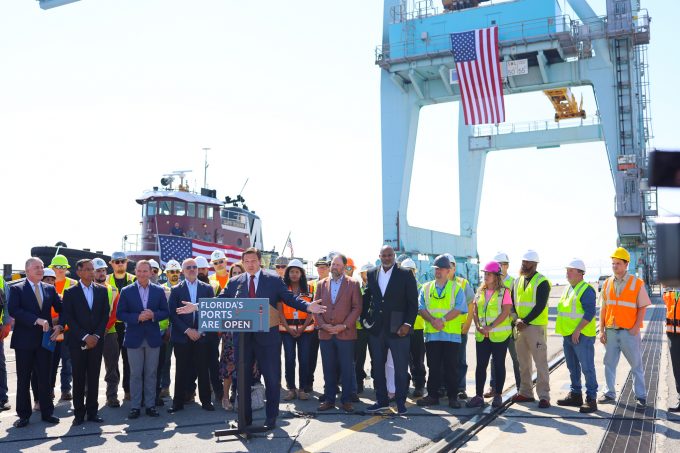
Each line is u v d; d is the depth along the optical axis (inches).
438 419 304.7
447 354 338.6
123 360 378.9
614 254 340.2
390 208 1375.5
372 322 327.6
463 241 1860.2
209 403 341.1
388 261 327.0
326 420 305.7
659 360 487.8
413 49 1283.2
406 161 1384.1
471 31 1181.1
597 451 242.8
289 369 372.2
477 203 1942.7
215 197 1126.4
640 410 318.0
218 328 270.2
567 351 339.0
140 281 331.0
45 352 315.9
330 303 331.6
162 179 1040.8
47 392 315.6
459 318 342.3
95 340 307.1
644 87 1289.4
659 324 789.9
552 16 1180.5
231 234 1091.9
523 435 270.5
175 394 337.1
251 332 290.0
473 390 400.2
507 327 336.8
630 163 1195.9
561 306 341.7
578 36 1213.7
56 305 331.3
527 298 342.3
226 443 263.4
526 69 1201.4
